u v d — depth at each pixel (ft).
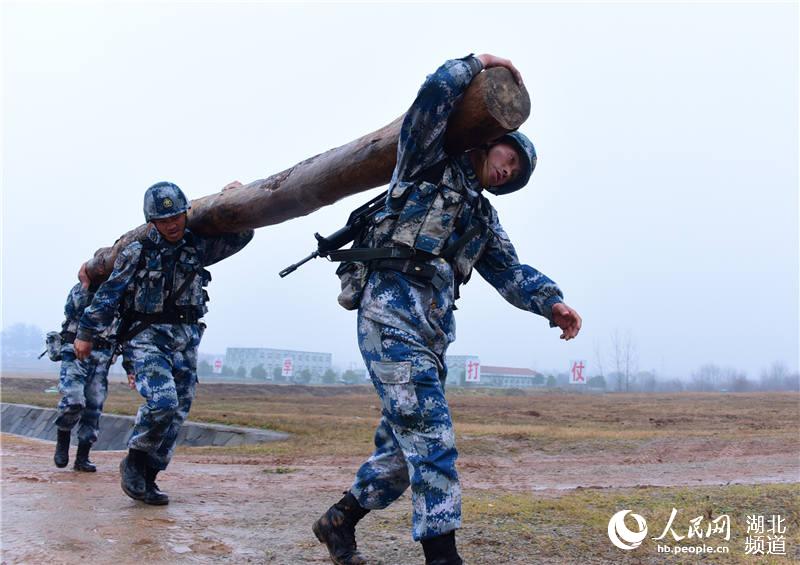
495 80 10.36
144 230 19.42
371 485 10.91
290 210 15.84
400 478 10.92
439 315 10.30
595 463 30.60
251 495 19.65
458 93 10.18
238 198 16.69
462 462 31.17
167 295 16.85
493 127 10.44
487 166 10.78
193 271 17.16
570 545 13.42
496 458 32.96
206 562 12.10
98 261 21.66
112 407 74.02
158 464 17.15
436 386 9.87
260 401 107.45
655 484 22.94
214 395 135.95
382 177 13.26
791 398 109.81
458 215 10.52
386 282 10.23
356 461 31.30
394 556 12.73
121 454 33.99
